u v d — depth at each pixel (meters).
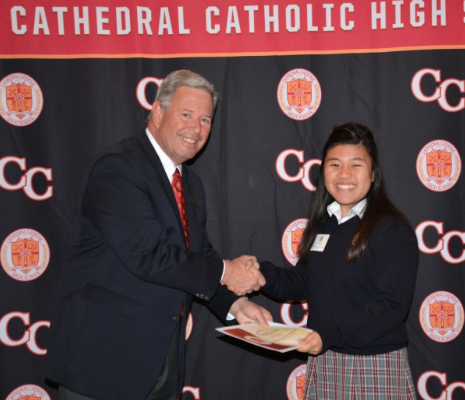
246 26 2.42
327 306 1.74
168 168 1.98
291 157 2.46
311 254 1.87
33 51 2.40
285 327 1.81
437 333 2.49
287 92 2.44
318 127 2.44
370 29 2.42
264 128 2.45
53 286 2.47
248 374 2.54
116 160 1.80
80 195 1.87
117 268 1.79
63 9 2.40
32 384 2.49
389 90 2.43
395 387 1.67
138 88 2.43
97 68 2.42
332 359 1.73
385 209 1.75
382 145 2.44
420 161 2.44
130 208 1.74
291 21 2.42
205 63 2.43
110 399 1.72
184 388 2.53
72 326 1.76
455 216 2.46
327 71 2.43
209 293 1.84
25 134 2.42
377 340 1.67
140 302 1.77
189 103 1.87
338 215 1.87
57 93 2.42
